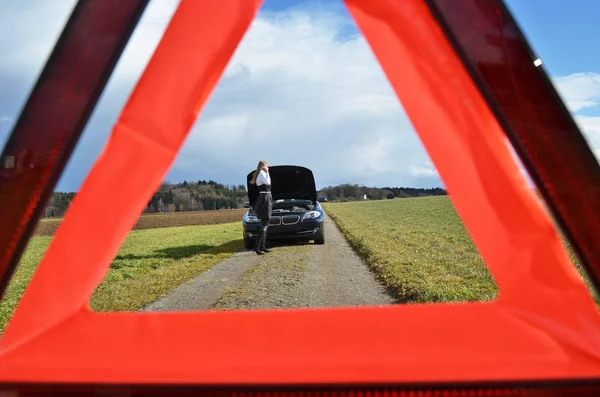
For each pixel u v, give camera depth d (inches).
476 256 357.4
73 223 58.0
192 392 45.5
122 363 49.9
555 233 55.4
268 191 453.7
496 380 44.4
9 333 56.0
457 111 56.6
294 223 496.4
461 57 51.1
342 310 61.2
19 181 51.3
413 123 57.4
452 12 50.9
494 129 56.5
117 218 58.1
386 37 56.9
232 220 1459.2
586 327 52.0
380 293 252.8
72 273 57.9
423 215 1066.1
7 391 48.1
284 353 50.9
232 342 53.8
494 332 52.6
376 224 824.3
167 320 59.3
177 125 57.9
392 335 53.8
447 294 222.5
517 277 56.1
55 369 49.3
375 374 46.0
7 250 51.3
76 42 51.4
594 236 49.1
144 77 57.5
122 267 394.9
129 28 51.4
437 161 57.4
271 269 349.7
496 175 56.5
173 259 458.6
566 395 44.4
